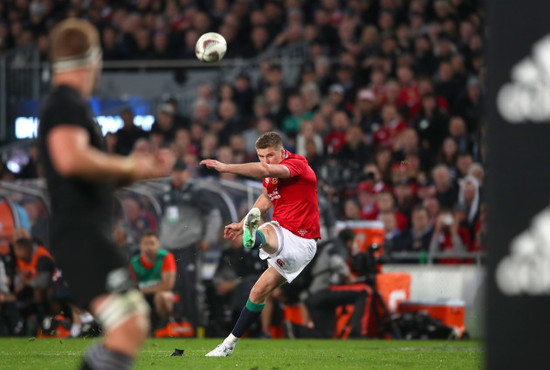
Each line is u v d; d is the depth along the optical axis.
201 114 65.31
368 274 43.91
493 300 11.62
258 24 74.81
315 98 63.31
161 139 61.62
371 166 52.53
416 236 50.00
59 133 13.10
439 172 52.12
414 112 60.47
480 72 60.47
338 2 75.00
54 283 44.59
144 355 26.64
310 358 25.89
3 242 47.03
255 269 44.78
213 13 78.12
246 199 47.72
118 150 60.91
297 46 71.56
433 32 67.44
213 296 45.59
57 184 13.71
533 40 11.45
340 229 46.69
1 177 60.88
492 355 11.59
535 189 11.48
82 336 43.22
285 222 26.39
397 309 46.41
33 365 22.62
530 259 11.46
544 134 11.47
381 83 63.94
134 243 48.25
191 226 46.22
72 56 13.95
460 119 57.47
